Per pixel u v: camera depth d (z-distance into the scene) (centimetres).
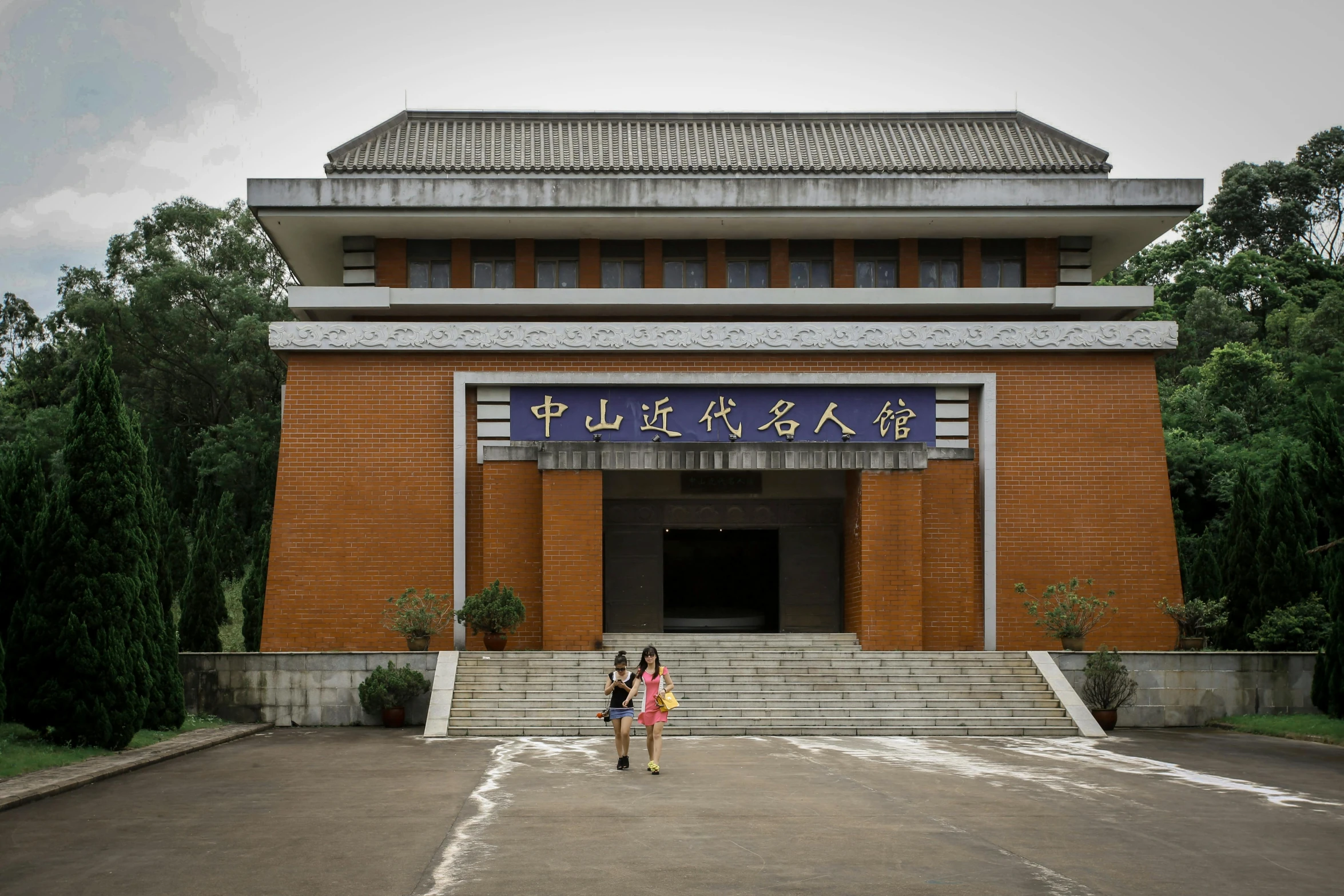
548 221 2894
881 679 2472
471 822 1249
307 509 2823
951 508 2848
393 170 3023
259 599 3425
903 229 2980
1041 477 2880
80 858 1086
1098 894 943
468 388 2889
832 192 2859
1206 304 6681
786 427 2891
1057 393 2905
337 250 3134
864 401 2903
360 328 2858
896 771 1691
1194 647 2688
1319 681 2384
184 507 5322
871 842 1143
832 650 2703
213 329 5516
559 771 1675
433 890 950
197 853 1105
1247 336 6619
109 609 1875
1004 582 2852
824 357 2922
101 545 1895
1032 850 1113
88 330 5497
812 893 935
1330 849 1134
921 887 958
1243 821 1282
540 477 2808
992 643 2830
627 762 1694
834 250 3042
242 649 3609
